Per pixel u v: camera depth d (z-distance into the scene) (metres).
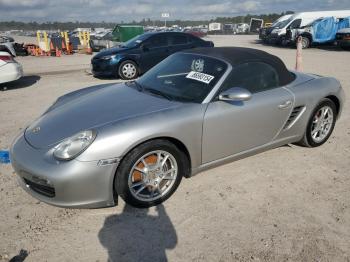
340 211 3.11
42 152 2.81
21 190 3.40
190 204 3.18
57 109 3.51
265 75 3.79
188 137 3.12
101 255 2.55
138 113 3.07
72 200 2.77
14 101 7.26
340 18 19.66
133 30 21.20
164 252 2.59
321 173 3.82
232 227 2.87
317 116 4.35
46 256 2.53
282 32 21.12
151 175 3.07
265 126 3.73
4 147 4.54
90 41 20.92
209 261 2.50
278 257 2.54
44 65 13.96
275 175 3.75
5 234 2.76
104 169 2.74
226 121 3.35
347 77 9.60
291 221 2.96
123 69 10.02
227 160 3.59
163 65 4.13
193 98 3.35
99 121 2.99
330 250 2.62
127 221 2.94
